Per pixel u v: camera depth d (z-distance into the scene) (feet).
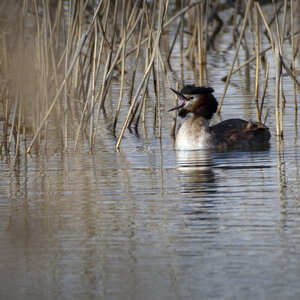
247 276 32.53
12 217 42.11
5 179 51.65
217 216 41.14
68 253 36.11
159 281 32.27
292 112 73.15
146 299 30.63
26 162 57.16
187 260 34.63
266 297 30.42
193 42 108.78
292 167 52.65
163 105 79.30
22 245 37.19
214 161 56.13
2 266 34.65
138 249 36.32
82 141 64.95
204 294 30.94
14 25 67.67
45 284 32.45
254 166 53.67
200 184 48.65
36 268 34.19
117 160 57.11
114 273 33.42
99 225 40.16
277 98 63.10
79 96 81.20
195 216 41.29
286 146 60.34
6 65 79.25
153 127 70.08
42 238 38.14
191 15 134.31
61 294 31.45
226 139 61.21
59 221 41.16
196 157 57.88
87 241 37.65
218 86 87.71
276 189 46.55
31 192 47.83
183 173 52.06
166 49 117.08
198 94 61.82
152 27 68.39
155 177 51.06
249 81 90.43
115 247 36.63
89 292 31.48
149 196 45.91
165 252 35.70
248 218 40.47
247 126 62.80
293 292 30.78
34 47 74.23
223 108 76.02
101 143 63.87
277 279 32.17
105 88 64.90
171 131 67.97
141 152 60.08
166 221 40.52
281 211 41.60
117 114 67.56
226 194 45.78
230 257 34.76
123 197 45.85
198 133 60.90
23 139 65.72
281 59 62.80
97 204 44.42
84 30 116.57
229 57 108.88
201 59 101.14
